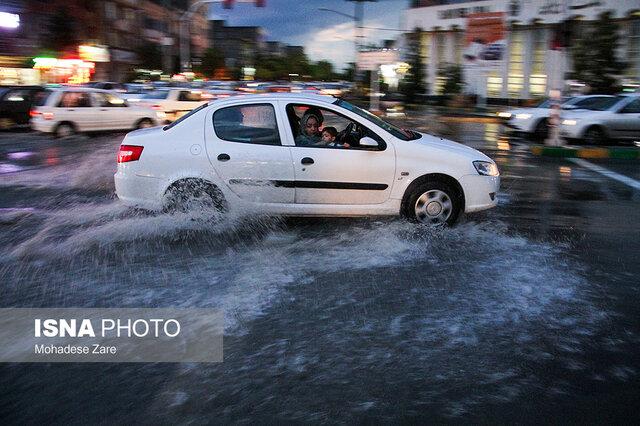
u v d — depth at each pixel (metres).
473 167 6.70
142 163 6.52
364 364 3.67
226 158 6.46
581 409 3.19
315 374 3.54
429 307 4.55
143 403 3.23
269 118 6.59
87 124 17.44
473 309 4.52
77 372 3.56
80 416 3.11
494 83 47.91
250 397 3.29
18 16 39.81
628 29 41.12
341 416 3.11
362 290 4.89
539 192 9.60
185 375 3.53
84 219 7.24
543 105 18.69
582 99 17.64
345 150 6.52
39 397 3.29
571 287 5.01
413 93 45.94
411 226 6.65
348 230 6.68
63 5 46.00
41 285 4.97
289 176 6.48
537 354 3.82
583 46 35.69
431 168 6.60
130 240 6.25
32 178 10.48
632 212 8.10
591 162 13.34
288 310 4.48
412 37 52.03
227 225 6.59
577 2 41.28
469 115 32.03
